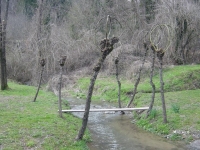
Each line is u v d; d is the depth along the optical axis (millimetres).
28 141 8148
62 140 8594
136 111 13031
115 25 26719
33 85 23547
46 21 29172
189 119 10430
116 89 18250
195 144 8852
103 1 29016
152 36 20766
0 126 9281
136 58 22375
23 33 28453
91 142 9359
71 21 28922
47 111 12094
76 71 24797
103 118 12789
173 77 17938
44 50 23469
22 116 10781
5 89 18141
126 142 9367
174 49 21328
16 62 24812
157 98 14531
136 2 26016
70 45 24844
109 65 22656
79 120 11703
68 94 20062
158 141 9391
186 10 20750
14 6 36688
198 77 17906
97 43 25234
